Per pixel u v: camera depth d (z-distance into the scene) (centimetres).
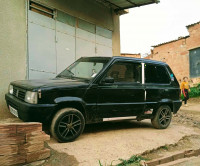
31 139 356
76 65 585
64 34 838
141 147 471
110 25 1082
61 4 817
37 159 362
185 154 486
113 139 508
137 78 577
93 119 500
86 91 480
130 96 552
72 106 475
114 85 525
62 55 828
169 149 501
